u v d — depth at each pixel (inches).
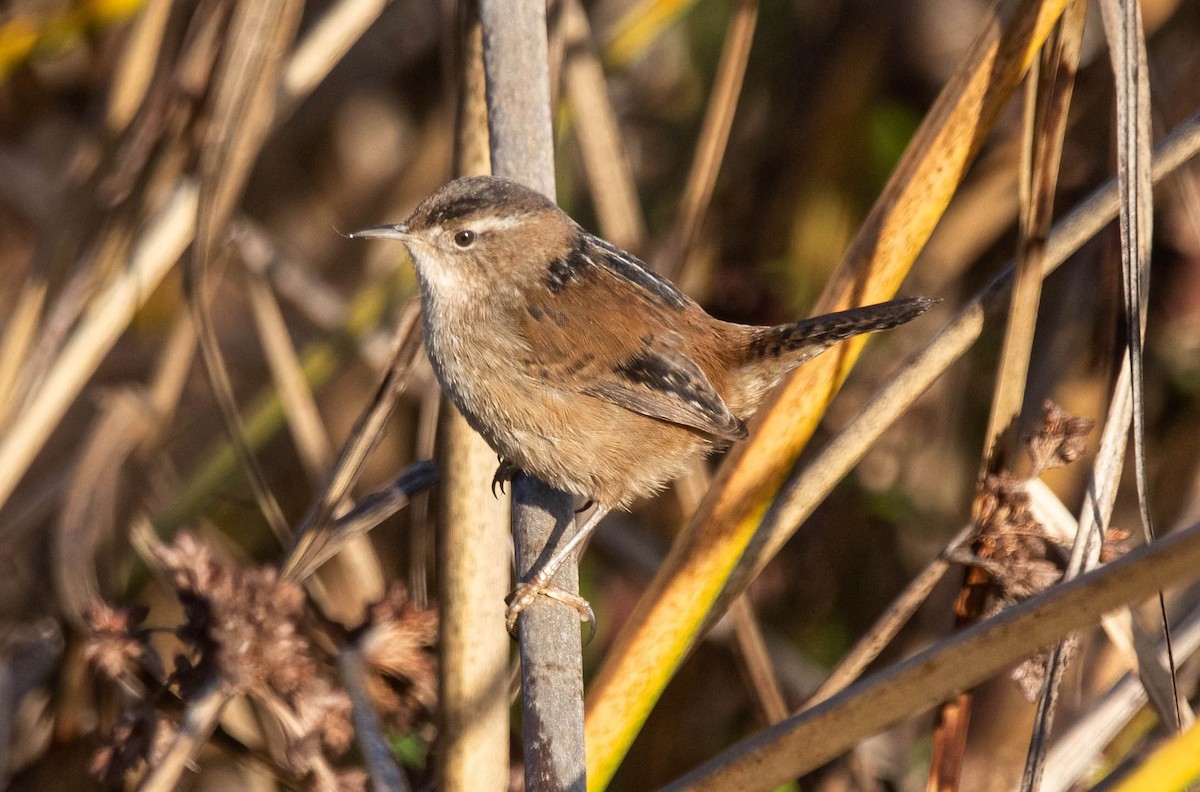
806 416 271.1
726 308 464.4
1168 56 433.7
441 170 526.0
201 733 277.3
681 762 418.3
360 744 260.5
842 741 210.1
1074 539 263.7
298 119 559.2
